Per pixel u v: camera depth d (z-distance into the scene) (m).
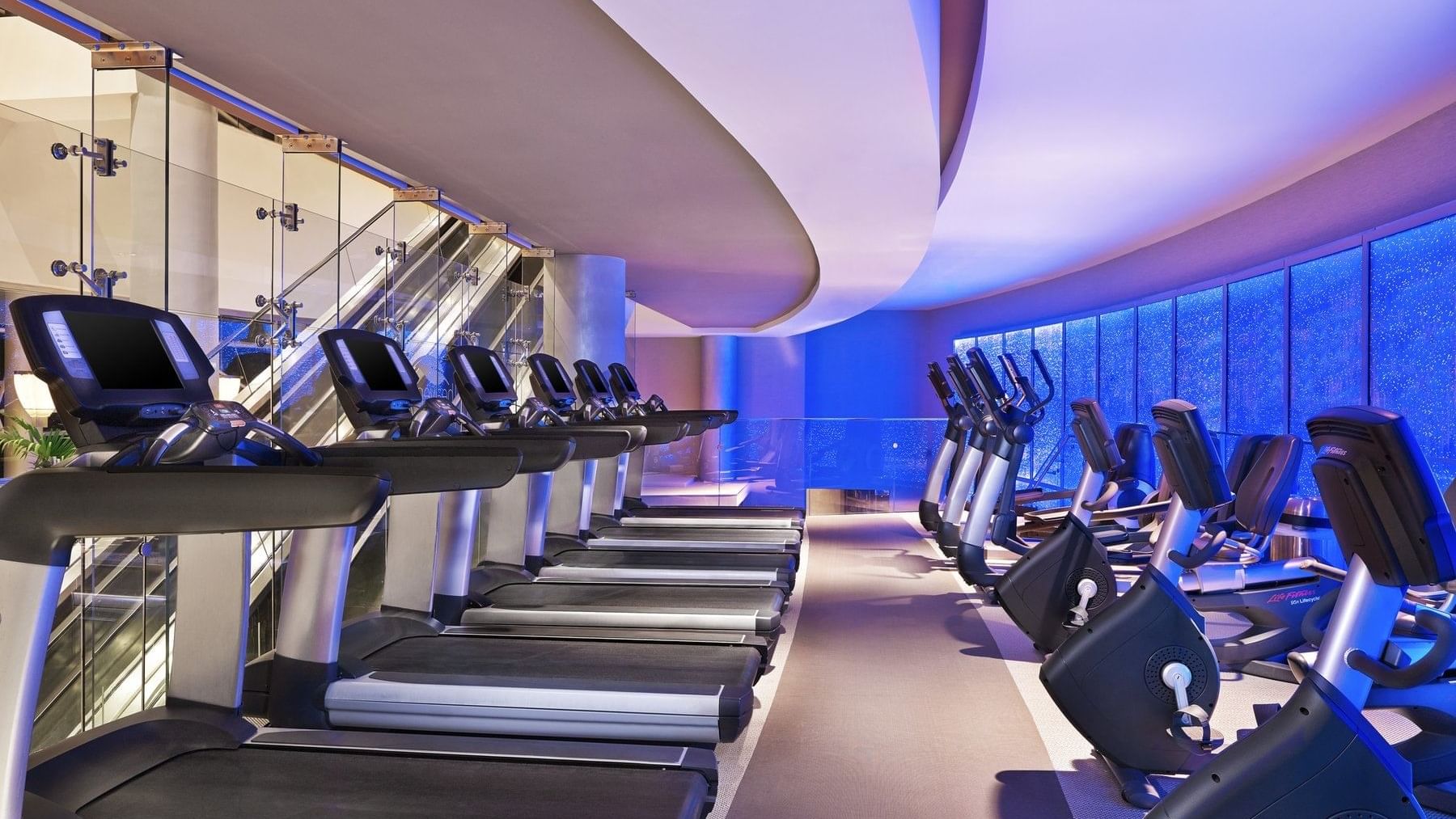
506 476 2.71
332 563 2.78
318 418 3.99
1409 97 4.83
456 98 3.84
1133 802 2.54
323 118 4.11
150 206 3.01
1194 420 2.43
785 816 2.51
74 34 3.23
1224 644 3.82
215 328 3.33
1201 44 4.03
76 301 2.01
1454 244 5.12
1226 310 7.84
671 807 2.03
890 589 5.59
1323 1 3.62
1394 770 1.75
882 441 9.23
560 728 2.71
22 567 1.70
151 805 2.04
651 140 4.45
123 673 2.80
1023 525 6.95
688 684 2.82
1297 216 6.70
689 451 9.38
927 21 3.20
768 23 2.83
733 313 13.26
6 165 2.49
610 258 7.93
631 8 2.74
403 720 2.74
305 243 3.89
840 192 5.05
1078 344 11.32
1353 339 6.13
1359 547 1.76
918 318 16.41
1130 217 7.88
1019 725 3.21
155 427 2.04
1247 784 1.81
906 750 2.98
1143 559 4.96
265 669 2.80
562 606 3.96
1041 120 5.09
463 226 6.40
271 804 2.04
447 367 5.25
